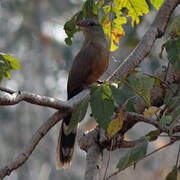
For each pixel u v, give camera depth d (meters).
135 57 9.59
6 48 29.53
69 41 9.76
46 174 30.55
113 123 7.05
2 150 30.80
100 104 6.51
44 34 28.14
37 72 30.33
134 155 7.02
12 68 8.76
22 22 28.64
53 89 30.77
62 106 7.77
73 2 29.00
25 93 7.38
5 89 7.54
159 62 16.03
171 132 6.87
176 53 7.34
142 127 27.81
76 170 29.89
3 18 28.89
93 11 9.30
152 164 25.09
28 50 29.69
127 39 14.66
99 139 9.06
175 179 7.04
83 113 6.52
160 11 10.16
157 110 7.20
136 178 24.77
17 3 28.56
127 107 7.03
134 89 7.01
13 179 30.97
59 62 27.83
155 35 9.92
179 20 7.31
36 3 28.61
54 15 28.72
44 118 31.81
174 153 24.86
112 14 9.85
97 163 8.93
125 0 9.19
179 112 6.81
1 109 31.23
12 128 31.30
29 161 30.88
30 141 8.04
